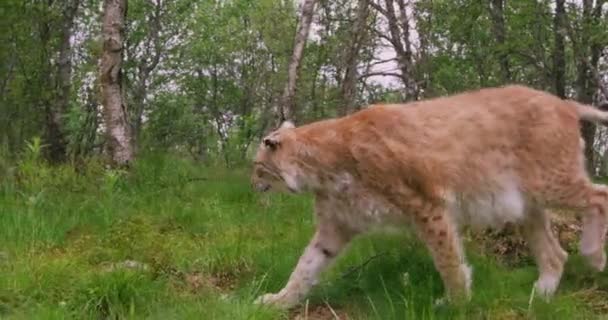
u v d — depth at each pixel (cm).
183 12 1284
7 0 802
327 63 1129
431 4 940
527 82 1101
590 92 909
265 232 396
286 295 313
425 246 329
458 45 1002
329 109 981
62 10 930
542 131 319
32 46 911
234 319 276
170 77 1392
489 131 314
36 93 945
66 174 487
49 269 310
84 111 902
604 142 1080
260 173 324
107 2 579
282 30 1361
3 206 415
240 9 1384
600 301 311
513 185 319
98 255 343
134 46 1252
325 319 303
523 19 837
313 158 310
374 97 1123
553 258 331
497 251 361
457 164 307
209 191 507
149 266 326
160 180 527
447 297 303
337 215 315
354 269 331
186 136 1390
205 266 343
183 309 285
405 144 303
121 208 441
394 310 294
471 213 315
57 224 398
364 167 303
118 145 571
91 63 1031
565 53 965
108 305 291
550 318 290
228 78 1580
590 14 803
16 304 291
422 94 992
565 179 322
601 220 326
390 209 304
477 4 913
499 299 298
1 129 988
